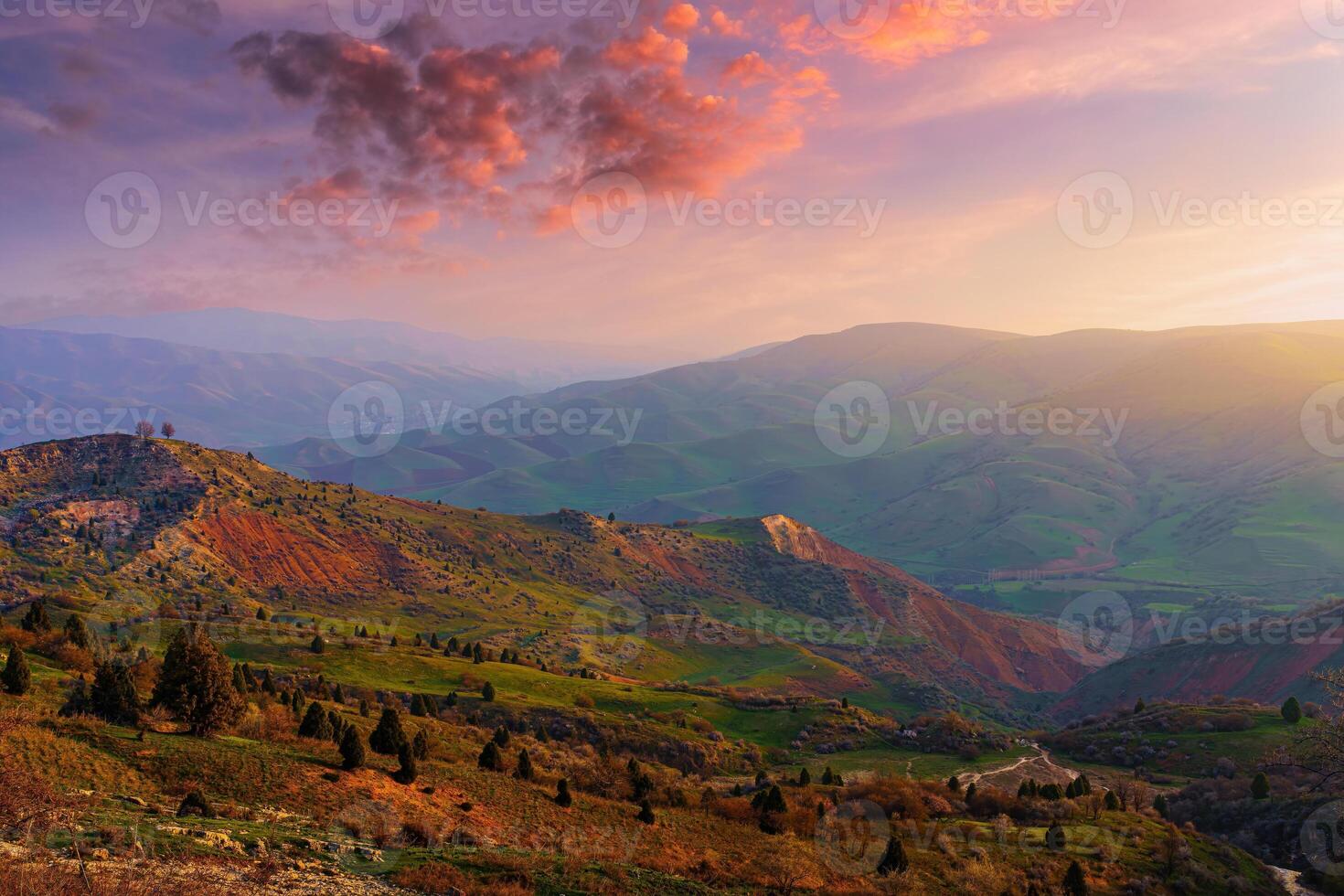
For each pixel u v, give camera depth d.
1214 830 91.75
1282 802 90.31
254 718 56.56
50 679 54.91
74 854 28.52
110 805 35.69
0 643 64.56
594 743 113.56
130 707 48.62
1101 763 125.94
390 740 57.06
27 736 40.88
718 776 110.94
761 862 54.09
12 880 24.78
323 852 36.03
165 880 27.95
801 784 93.69
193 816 36.84
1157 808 93.88
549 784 62.69
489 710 115.88
